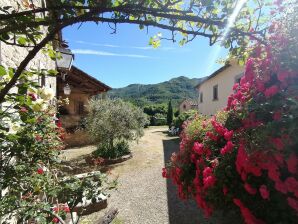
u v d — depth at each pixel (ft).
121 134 32.37
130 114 33.40
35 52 4.09
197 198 11.94
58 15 4.41
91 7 4.07
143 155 34.47
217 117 13.30
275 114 7.07
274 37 7.43
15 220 9.75
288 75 7.22
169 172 15.75
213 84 46.14
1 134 6.50
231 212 11.71
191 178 13.52
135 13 4.37
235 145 9.56
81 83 43.39
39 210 7.25
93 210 16.06
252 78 8.91
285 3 6.60
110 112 32.68
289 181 6.84
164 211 16.39
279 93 7.66
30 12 3.94
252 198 8.66
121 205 17.48
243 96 9.53
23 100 5.45
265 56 8.59
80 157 32.68
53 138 10.09
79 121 45.19
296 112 6.44
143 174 25.32
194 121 16.02
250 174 8.46
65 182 8.52
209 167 10.79
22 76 5.53
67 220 12.78
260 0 5.41
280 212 7.92
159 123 103.91
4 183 7.48
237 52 6.06
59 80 35.24
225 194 9.59
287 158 6.83
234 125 11.12
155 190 20.47
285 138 6.64
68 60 21.97
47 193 8.10
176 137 55.67
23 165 8.05
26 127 8.15
